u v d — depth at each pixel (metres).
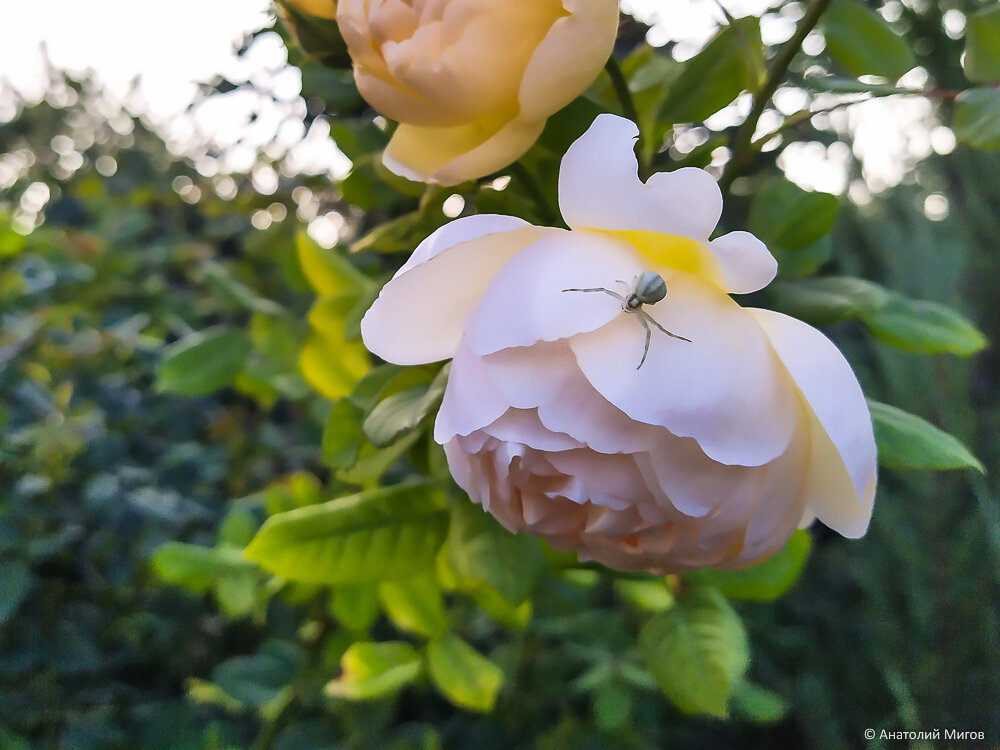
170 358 0.30
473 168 0.15
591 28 0.13
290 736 0.33
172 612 0.41
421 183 0.20
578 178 0.13
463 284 0.14
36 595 0.36
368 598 0.27
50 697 0.36
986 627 0.32
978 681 0.32
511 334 0.13
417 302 0.14
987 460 0.32
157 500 0.36
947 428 0.32
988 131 0.16
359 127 0.22
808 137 0.37
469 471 0.15
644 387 0.12
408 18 0.14
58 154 0.70
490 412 0.13
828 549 0.44
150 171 0.66
